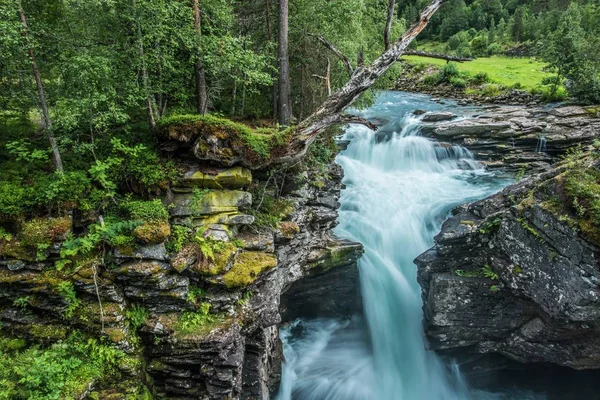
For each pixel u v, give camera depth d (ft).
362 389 40.37
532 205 34.14
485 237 38.50
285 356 41.47
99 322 25.55
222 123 29.14
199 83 36.29
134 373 25.39
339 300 44.73
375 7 61.77
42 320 26.07
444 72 126.00
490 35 182.70
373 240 47.75
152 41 31.53
